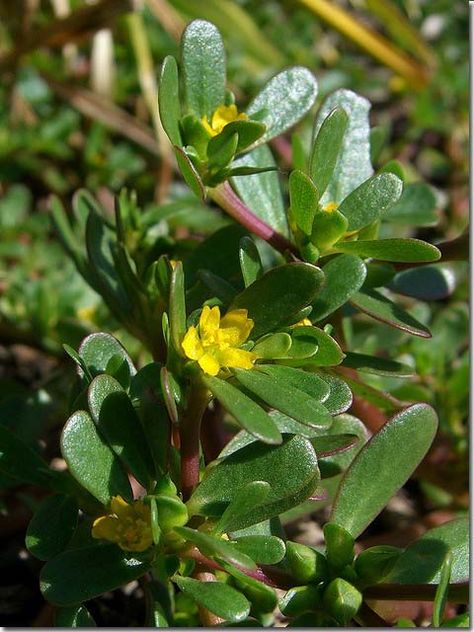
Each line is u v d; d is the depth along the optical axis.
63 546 0.10
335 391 0.09
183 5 0.23
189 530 0.09
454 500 0.15
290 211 0.11
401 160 0.24
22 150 0.21
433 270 0.12
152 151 0.22
